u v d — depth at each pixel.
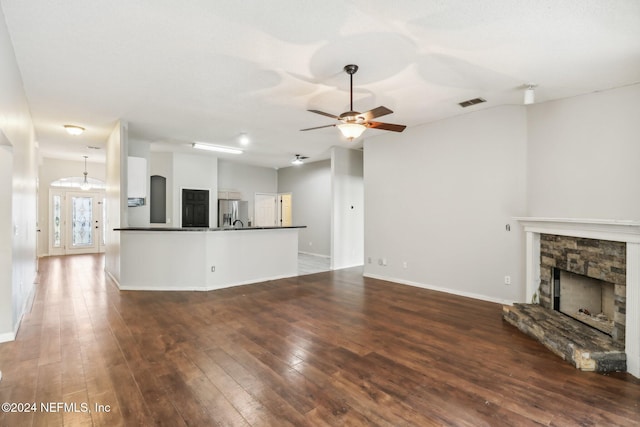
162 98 4.11
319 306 4.34
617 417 2.03
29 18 2.40
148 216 6.57
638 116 3.43
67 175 9.04
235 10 2.30
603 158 3.64
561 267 3.50
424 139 5.36
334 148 7.12
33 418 1.97
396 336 3.30
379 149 6.13
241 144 6.90
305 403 2.15
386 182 6.00
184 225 7.94
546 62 3.06
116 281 5.50
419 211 5.46
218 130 5.72
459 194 4.90
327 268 7.27
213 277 5.30
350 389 2.32
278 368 2.62
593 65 3.10
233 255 5.54
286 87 3.74
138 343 3.08
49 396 2.20
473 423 1.96
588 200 3.75
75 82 3.59
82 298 4.63
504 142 4.41
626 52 2.85
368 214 6.34
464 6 2.23
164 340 3.16
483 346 3.07
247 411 2.06
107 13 2.34
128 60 3.08
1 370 2.54
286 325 3.61
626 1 2.15
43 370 2.55
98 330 3.40
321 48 2.83
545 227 3.68
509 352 2.94
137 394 2.24
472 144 4.73
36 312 3.98
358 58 3.01
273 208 10.41
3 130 2.57
